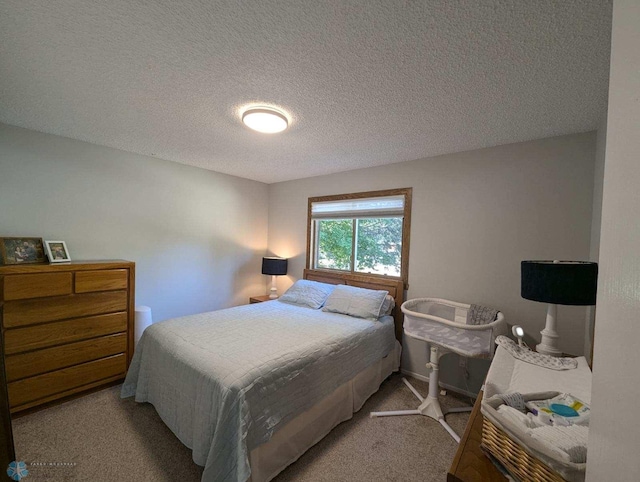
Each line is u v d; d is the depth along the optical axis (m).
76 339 2.22
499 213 2.35
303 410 1.68
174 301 3.29
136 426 1.90
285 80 1.48
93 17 1.07
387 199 3.04
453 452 1.76
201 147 2.66
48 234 2.40
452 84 1.47
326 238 3.70
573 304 1.39
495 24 1.05
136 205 2.94
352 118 1.91
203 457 1.40
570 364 1.34
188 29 1.13
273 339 1.96
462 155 2.54
